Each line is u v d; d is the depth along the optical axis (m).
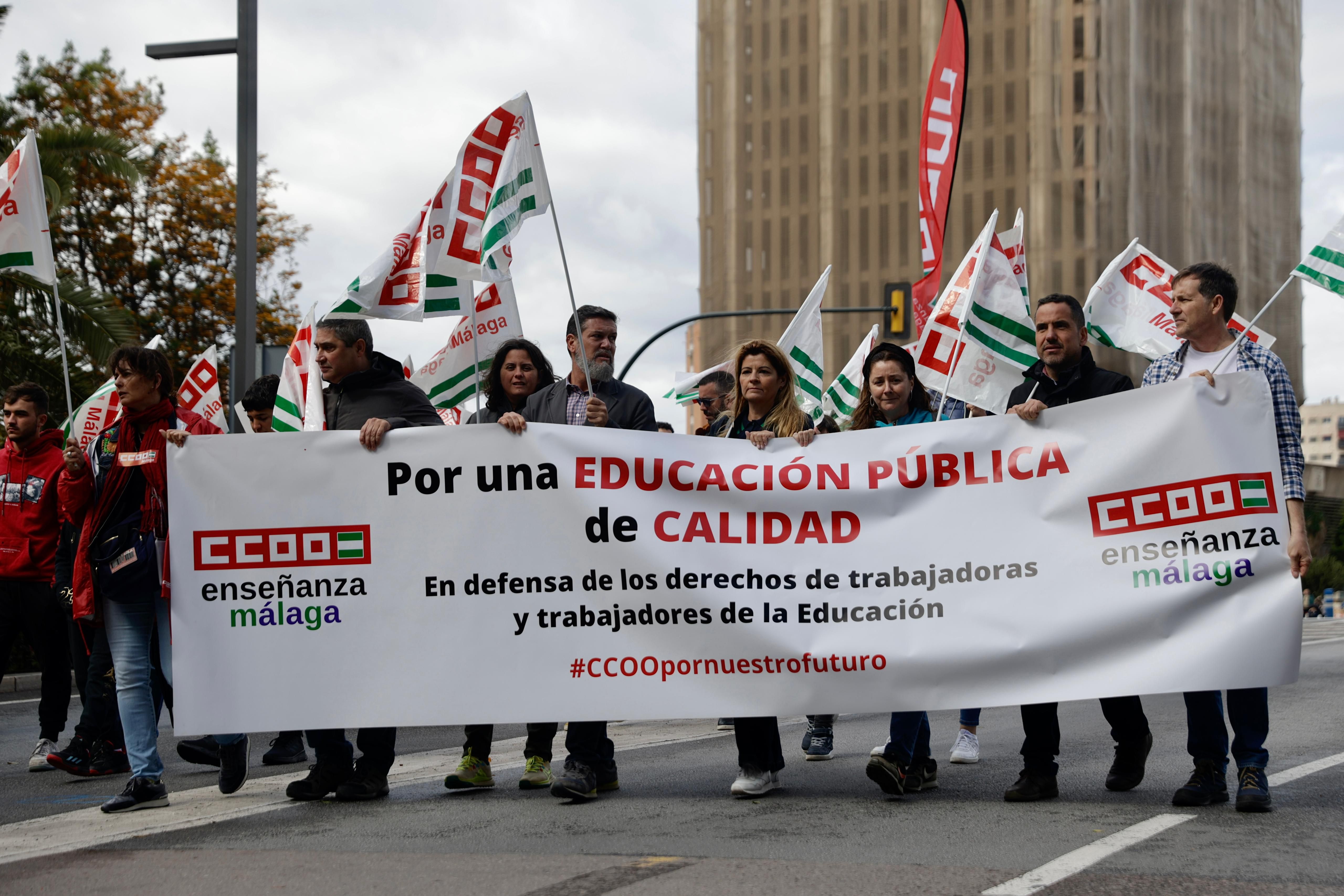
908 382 6.06
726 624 5.72
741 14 86.38
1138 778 5.78
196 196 29.25
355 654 5.80
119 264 28.77
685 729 9.13
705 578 5.73
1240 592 5.34
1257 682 5.25
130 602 5.81
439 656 5.79
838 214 82.81
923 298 8.75
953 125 8.65
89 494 5.95
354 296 6.58
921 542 5.67
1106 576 5.50
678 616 5.74
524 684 5.75
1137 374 69.12
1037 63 74.94
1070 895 3.85
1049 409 5.62
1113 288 8.11
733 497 5.78
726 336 86.56
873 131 82.00
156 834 5.18
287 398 8.24
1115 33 74.69
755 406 6.08
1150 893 3.87
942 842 4.65
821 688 5.66
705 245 88.56
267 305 31.09
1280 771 6.29
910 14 80.88
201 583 5.83
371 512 5.84
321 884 4.18
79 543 5.83
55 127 18.16
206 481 5.84
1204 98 82.88
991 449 5.66
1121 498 5.51
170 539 5.82
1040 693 5.50
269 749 8.21
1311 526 76.12
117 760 7.39
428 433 5.84
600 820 5.23
